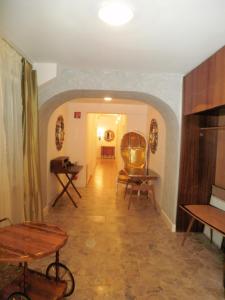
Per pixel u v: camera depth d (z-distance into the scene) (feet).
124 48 7.06
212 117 9.67
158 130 14.08
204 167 9.84
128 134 17.62
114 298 5.85
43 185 11.26
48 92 9.37
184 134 9.68
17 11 5.01
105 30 5.85
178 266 7.43
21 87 7.77
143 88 9.64
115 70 9.45
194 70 8.64
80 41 6.64
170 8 4.71
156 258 7.87
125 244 8.82
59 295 5.10
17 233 5.12
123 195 16.19
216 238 8.95
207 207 9.16
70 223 10.80
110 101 16.87
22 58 7.74
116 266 7.30
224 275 6.49
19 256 4.13
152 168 15.53
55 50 7.45
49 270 6.25
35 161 8.75
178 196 9.94
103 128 41.34
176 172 10.03
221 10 4.76
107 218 11.62
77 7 4.80
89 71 9.39
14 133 7.39
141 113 17.89
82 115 18.16
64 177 16.79
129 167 16.92
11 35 6.31
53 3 4.68
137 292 6.11
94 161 27.99
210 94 7.33
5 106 6.80
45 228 5.41
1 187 6.53
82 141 18.30
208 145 9.78
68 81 9.36
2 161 6.52
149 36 6.12
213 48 6.81
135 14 4.97
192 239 9.39
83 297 5.85
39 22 5.52
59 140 14.80
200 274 7.04
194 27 5.54
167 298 5.94
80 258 7.72
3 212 6.62
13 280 5.47
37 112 8.94
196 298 5.99
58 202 14.02
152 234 9.79
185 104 9.46
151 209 13.32
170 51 7.16
